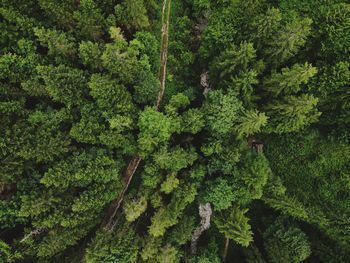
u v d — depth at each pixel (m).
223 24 44.81
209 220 51.25
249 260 49.50
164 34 51.34
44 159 41.41
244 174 44.19
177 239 45.25
